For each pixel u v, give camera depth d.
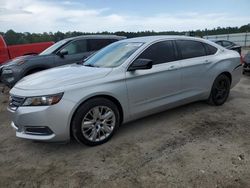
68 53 8.05
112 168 3.39
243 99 6.38
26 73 7.32
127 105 4.23
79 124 3.75
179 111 5.46
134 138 4.25
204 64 5.26
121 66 4.22
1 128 5.01
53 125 3.58
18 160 3.73
